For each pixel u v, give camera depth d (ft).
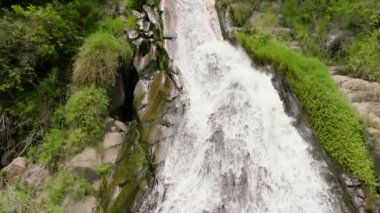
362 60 27.81
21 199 22.93
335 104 24.45
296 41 30.91
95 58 27.63
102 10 33.37
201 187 20.93
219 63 29.55
